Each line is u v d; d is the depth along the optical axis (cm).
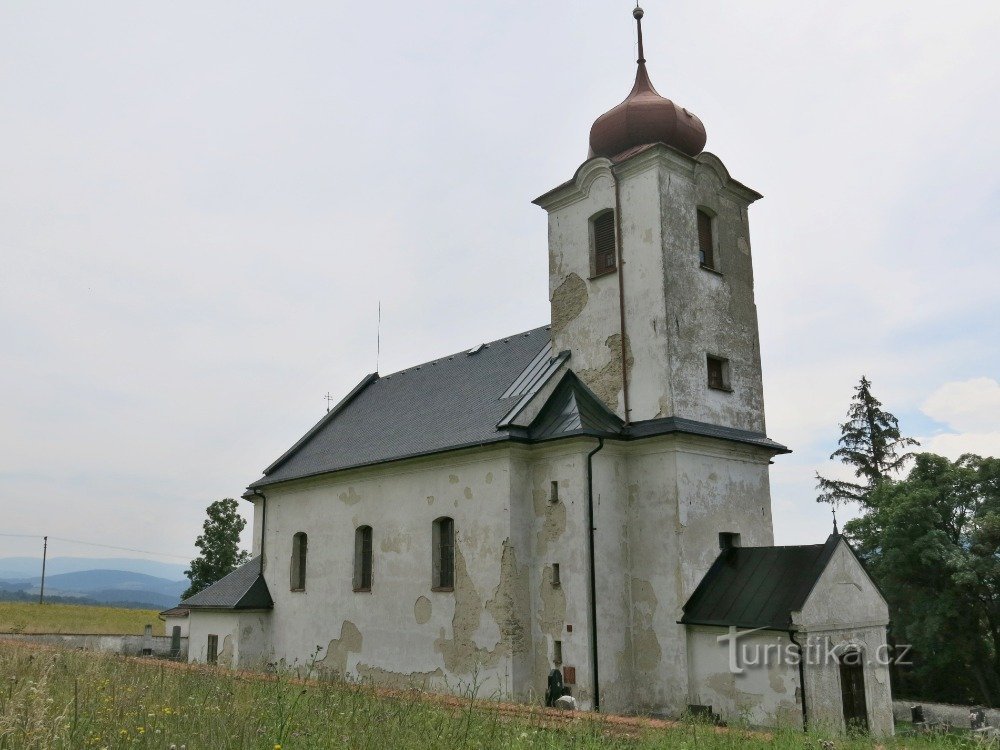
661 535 1977
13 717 740
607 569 1958
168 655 4188
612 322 2205
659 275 2111
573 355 2291
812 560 1797
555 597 1958
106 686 1157
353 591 2470
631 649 1970
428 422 2516
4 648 1720
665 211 2153
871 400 4731
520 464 2066
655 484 2014
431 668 2145
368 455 2523
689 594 1919
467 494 2142
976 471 3388
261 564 2925
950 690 3488
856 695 1758
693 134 2330
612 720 1256
